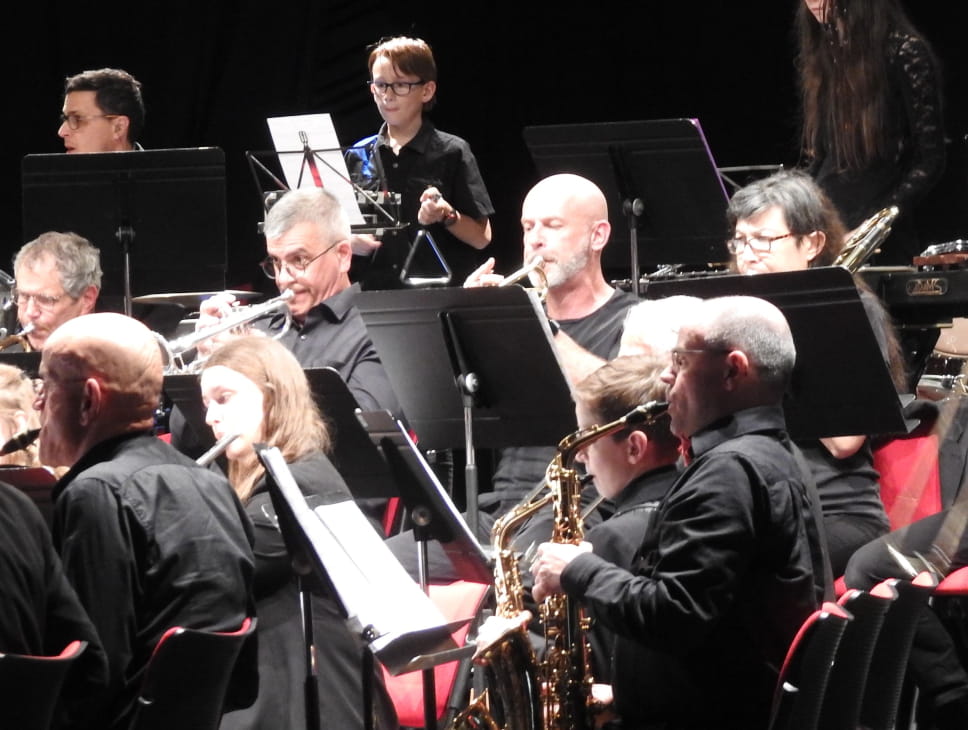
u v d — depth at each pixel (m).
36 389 16.03
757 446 10.64
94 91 21.89
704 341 10.99
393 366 14.78
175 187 19.48
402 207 22.98
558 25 33.19
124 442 10.76
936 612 15.97
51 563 9.68
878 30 19.83
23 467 11.50
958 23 28.91
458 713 13.23
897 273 19.83
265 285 31.19
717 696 10.59
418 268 22.67
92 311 18.84
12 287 20.48
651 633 10.26
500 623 11.92
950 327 19.28
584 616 12.39
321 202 17.89
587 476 12.59
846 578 14.43
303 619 10.67
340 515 10.56
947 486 15.38
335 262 17.89
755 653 10.52
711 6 32.09
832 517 14.89
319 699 11.78
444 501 11.77
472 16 33.41
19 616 9.31
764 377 10.97
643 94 32.88
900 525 15.36
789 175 16.28
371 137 23.69
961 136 28.64
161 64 31.25
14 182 30.92
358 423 13.50
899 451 15.82
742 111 32.06
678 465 12.78
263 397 12.42
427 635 10.05
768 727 10.20
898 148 19.97
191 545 10.28
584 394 12.21
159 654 9.48
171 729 9.66
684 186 18.47
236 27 31.55
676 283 14.51
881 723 12.59
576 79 33.22
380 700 12.57
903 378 16.36
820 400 13.88
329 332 17.61
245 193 32.09
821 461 15.12
